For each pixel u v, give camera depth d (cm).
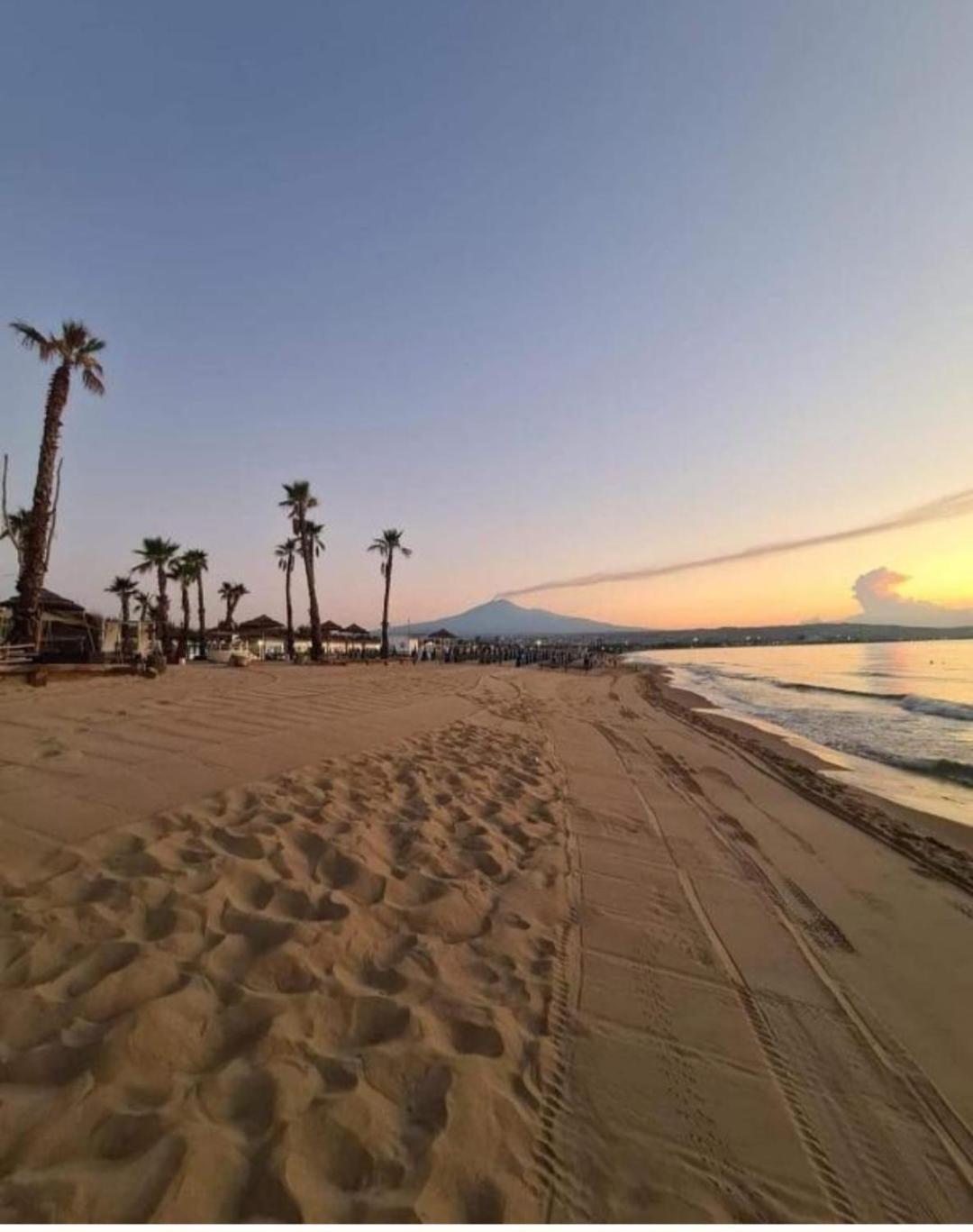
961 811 935
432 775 769
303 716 1006
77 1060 249
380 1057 279
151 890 383
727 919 480
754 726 1891
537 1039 311
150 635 3353
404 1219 206
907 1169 256
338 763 746
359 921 391
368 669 3366
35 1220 188
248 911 381
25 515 2194
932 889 582
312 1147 227
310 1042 281
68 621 2386
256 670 2758
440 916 420
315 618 4175
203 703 1053
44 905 355
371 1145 232
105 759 614
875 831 770
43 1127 218
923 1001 384
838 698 3136
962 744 1617
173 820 493
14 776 534
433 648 7169
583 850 591
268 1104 243
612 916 462
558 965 384
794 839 716
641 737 1473
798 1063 318
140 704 987
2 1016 268
